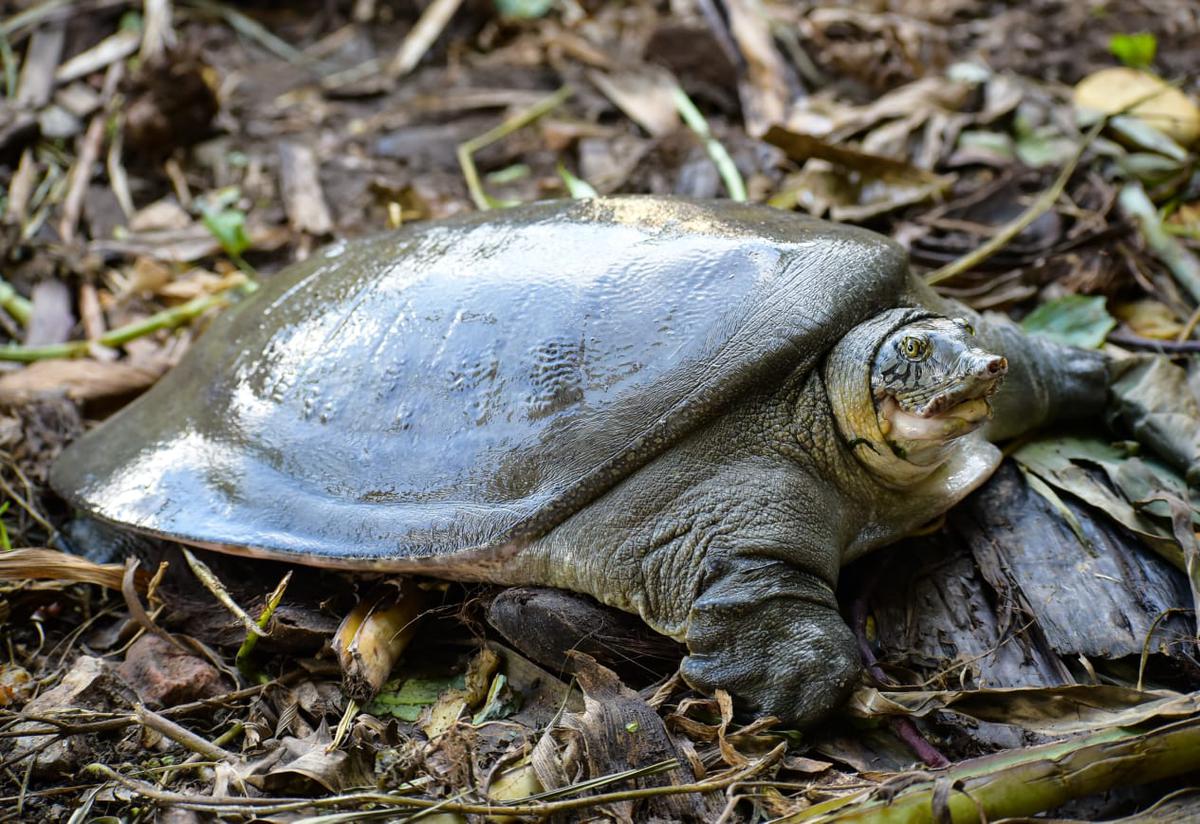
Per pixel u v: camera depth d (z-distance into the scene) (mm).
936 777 2244
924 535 2967
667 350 2633
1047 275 3855
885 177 4375
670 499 2594
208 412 3137
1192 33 5539
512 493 2670
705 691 2541
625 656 2684
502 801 2396
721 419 2631
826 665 2484
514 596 2707
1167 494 2896
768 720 2479
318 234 4652
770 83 5168
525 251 2904
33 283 4500
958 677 2637
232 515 2893
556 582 2703
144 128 5047
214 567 3080
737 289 2676
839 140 4742
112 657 3004
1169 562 2818
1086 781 2223
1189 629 2648
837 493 2727
